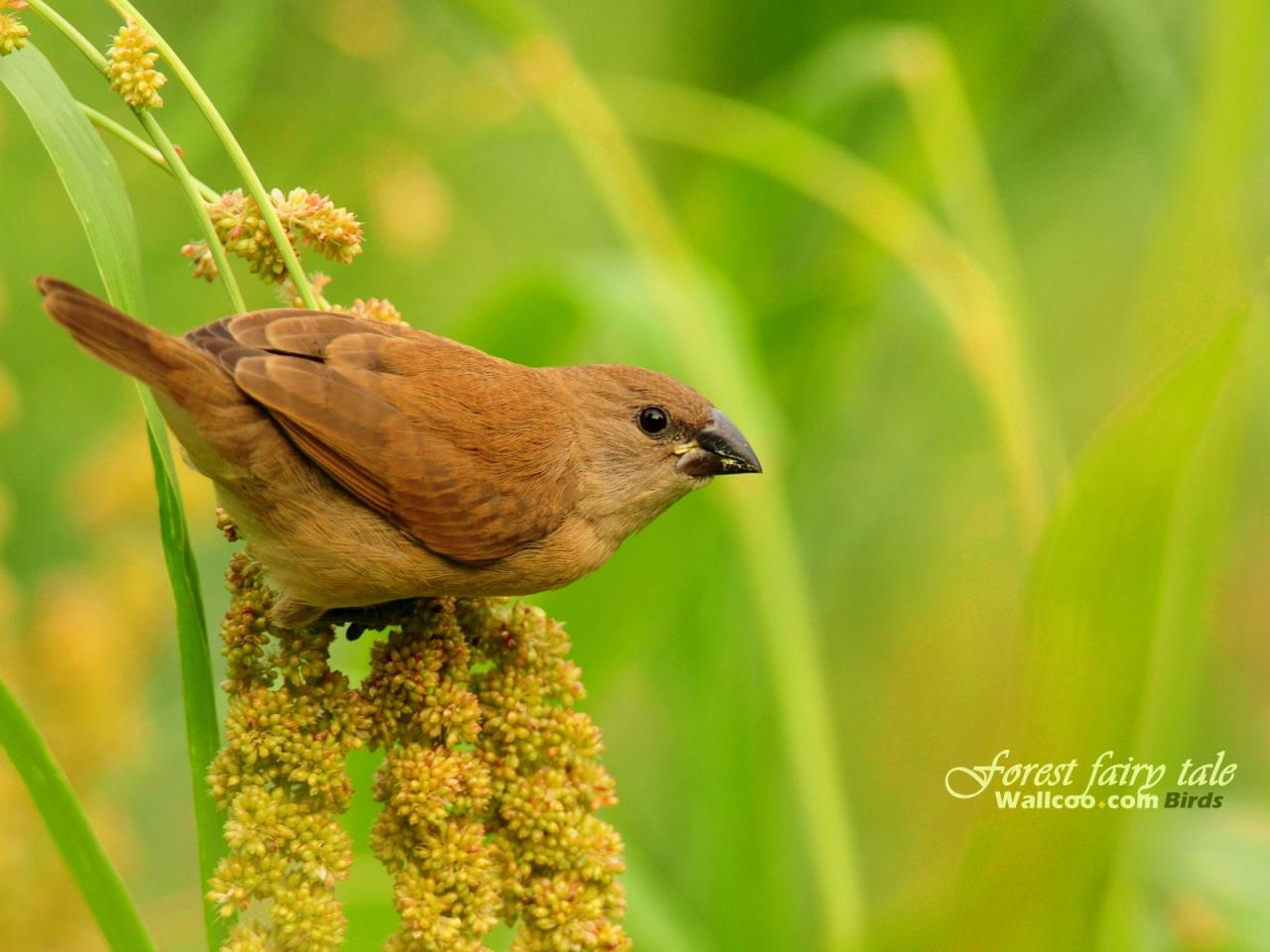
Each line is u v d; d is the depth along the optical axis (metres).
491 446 7.23
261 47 11.10
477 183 13.18
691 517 9.70
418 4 12.01
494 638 6.87
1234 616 12.50
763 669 10.86
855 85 10.97
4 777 8.98
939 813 12.63
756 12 12.05
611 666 9.80
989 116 12.39
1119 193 13.69
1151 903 9.66
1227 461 9.67
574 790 6.60
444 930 6.14
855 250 11.51
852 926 8.98
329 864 6.06
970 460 12.95
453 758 6.31
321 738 6.19
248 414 6.62
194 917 10.45
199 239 11.76
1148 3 11.92
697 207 11.83
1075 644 7.98
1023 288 12.38
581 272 9.18
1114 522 7.65
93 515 10.66
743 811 10.57
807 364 11.52
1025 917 8.20
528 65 10.09
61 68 11.38
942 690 13.04
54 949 9.05
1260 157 11.52
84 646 9.70
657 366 9.20
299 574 6.92
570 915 6.43
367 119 11.47
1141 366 10.20
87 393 11.60
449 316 12.65
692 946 9.42
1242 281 10.00
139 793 11.31
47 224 11.44
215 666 11.59
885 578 13.42
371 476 6.88
